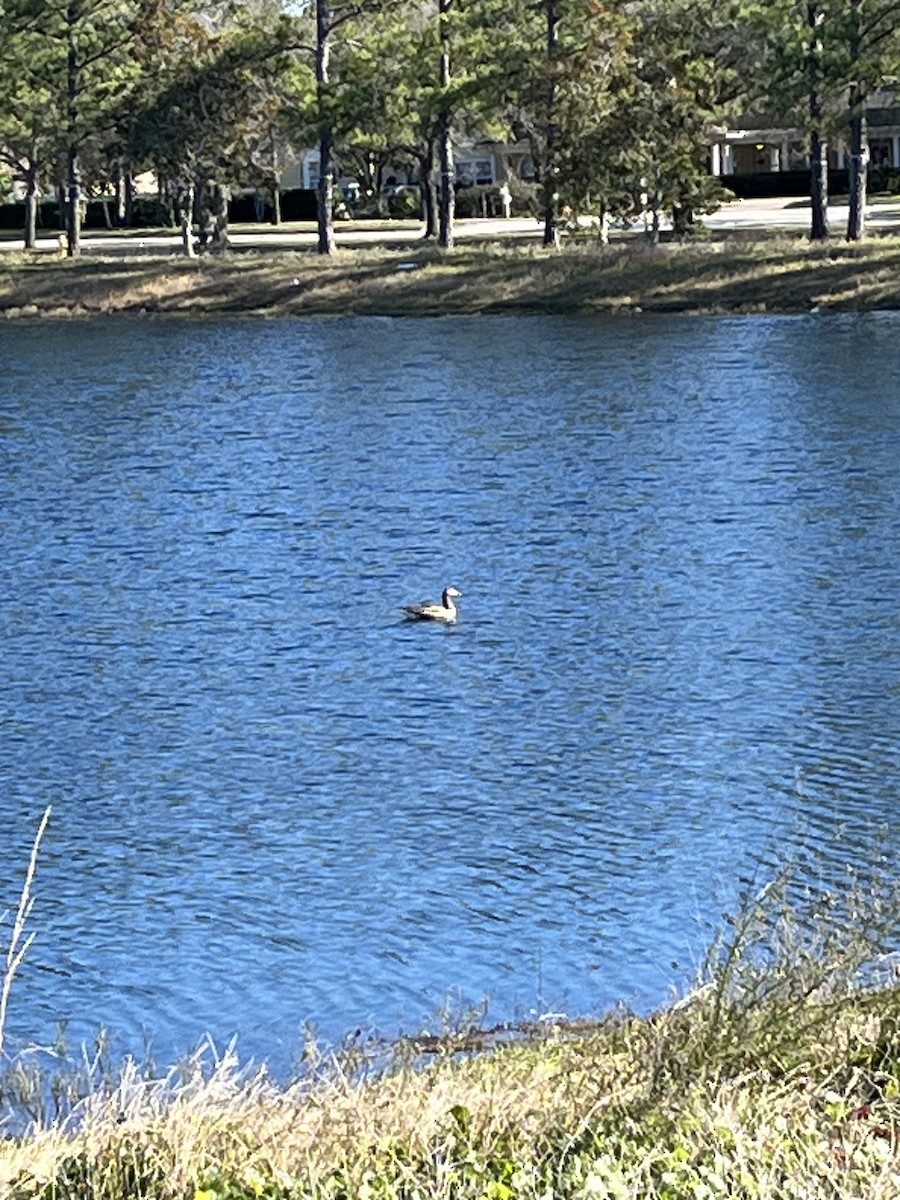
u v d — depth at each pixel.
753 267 62.88
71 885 18.23
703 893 17.38
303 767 21.45
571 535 32.66
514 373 51.03
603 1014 14.20
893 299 59.72
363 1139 9.14
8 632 27.58
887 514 33.00
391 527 33.84
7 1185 8.88
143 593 29.73
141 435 44.16
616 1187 8.34
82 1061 14.20
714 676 24.39
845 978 10.84
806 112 66.56
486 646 26.19
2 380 53.91
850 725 22.25
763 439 40.09
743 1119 9.05
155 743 22.48
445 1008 13.29
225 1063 10.48
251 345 59.41
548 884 17.80
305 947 16.58
